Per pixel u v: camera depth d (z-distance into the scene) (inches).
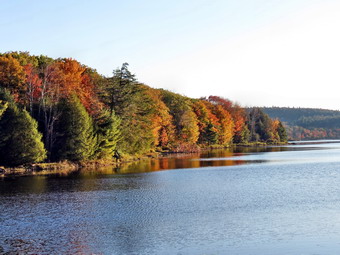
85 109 2549.2
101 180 1742.1
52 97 2410.2
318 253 735.7
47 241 836.0
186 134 4515.3
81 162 2429.9
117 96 2930.6
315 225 919.7
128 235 872.3
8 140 2098.9
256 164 2497.5
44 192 1427.2
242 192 1376.7
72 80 2723.9
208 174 1939.0
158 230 906.7
